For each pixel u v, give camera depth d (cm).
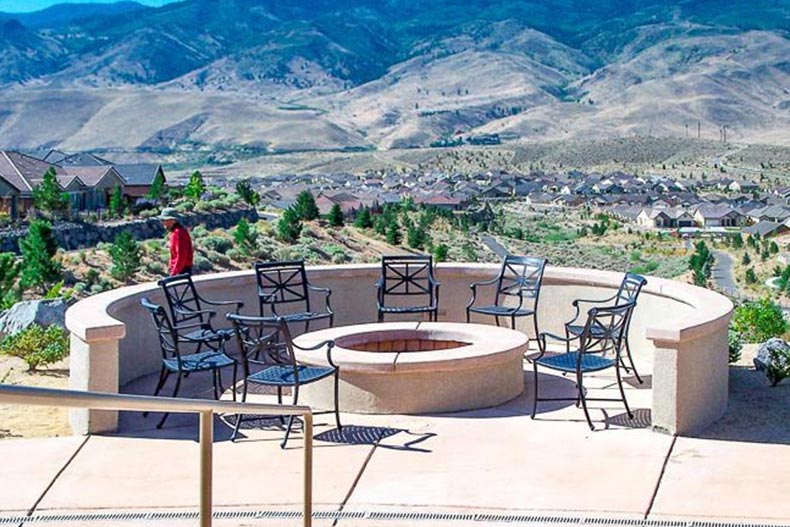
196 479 553
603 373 823
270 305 962
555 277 960
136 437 637
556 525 477
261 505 511
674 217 14525
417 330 820
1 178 4912
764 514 485
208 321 805
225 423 674
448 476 552
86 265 3538
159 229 4969
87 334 606
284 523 486
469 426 655
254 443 625
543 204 18488
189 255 945
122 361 795
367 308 1002
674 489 523
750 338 1152
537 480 542
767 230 12812
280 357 684
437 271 1003
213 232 4738
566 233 12900
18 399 225
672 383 620
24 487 542
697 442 608
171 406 302
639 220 15000
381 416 687
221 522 488
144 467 576
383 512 498
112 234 4612
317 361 702
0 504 516
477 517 488
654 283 862
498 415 686
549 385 780
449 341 813
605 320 913
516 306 987
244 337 695
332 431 648
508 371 725
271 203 13375
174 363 674
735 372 823
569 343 871
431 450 602
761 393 740
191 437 638
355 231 6462
